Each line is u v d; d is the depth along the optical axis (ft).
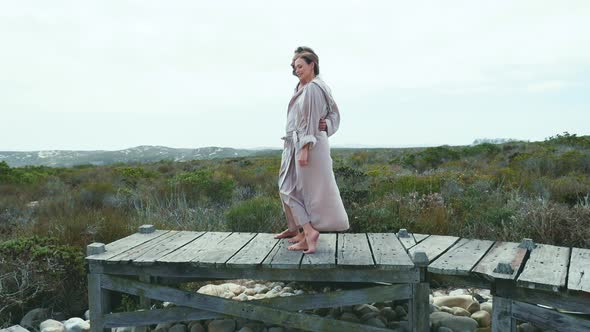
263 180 47.39
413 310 11.96
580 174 41.14
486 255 12.95
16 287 16.12
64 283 16.96
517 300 11.02
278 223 23.89
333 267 11.92
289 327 13.29
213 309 12.98
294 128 13.07
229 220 24.35
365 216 22.70
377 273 12.12
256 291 17.75
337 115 13.16
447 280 12.04
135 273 13.21
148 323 13.38
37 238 17.38
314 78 13.05
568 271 11.44
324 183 12.87
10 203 38.29
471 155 72.23
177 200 32.63
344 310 15.01
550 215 20.71
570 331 10.43
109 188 38.27
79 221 22.86
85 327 14.73
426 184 32.27
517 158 52.01
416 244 14.38
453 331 13.33
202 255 13.28
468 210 25.16
